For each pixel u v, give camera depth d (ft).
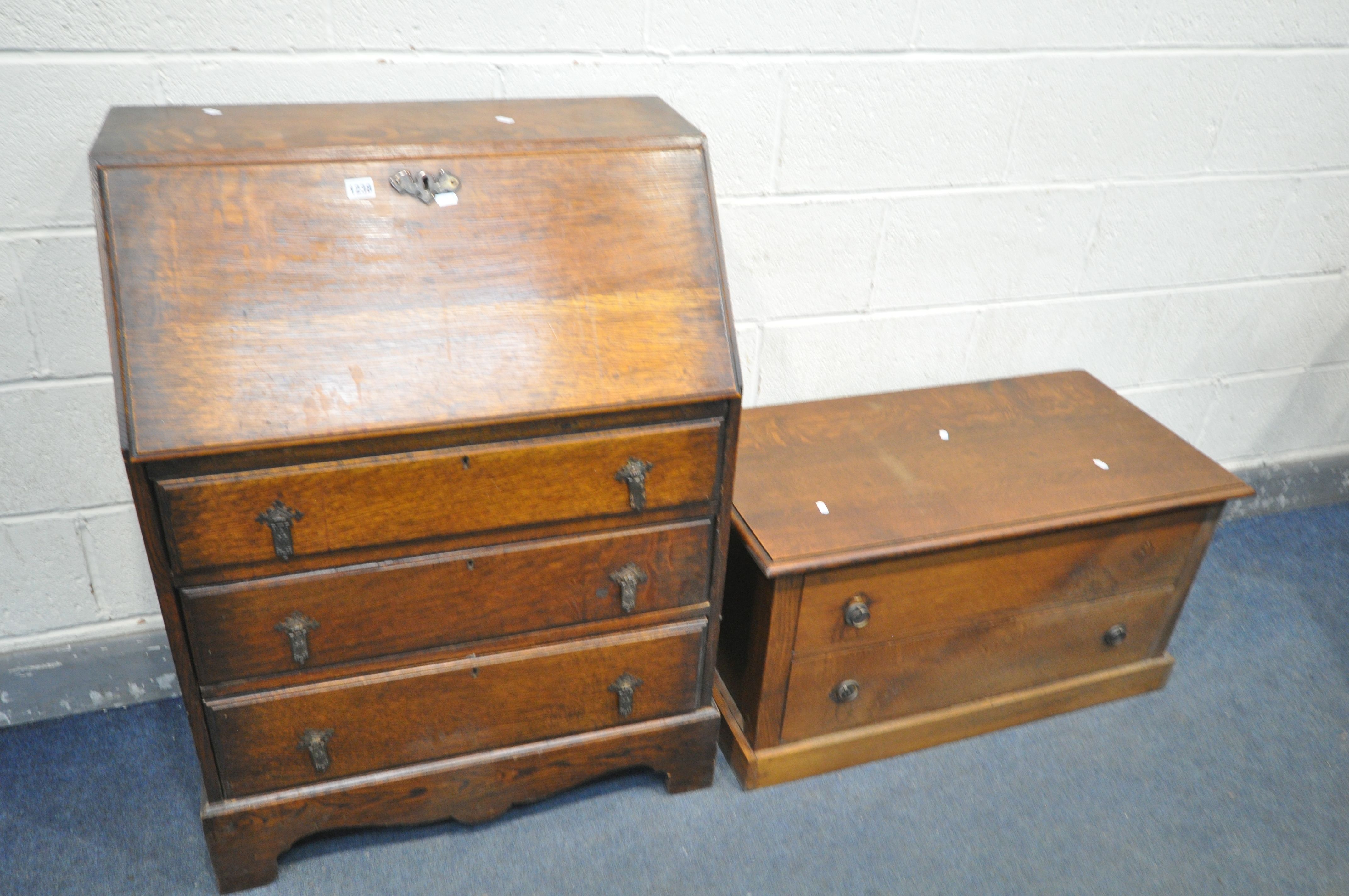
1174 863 4.93
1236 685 6.09
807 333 5.85
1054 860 4.92
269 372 3.49
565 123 4.20
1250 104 5.98
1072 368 6.65
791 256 5.56
